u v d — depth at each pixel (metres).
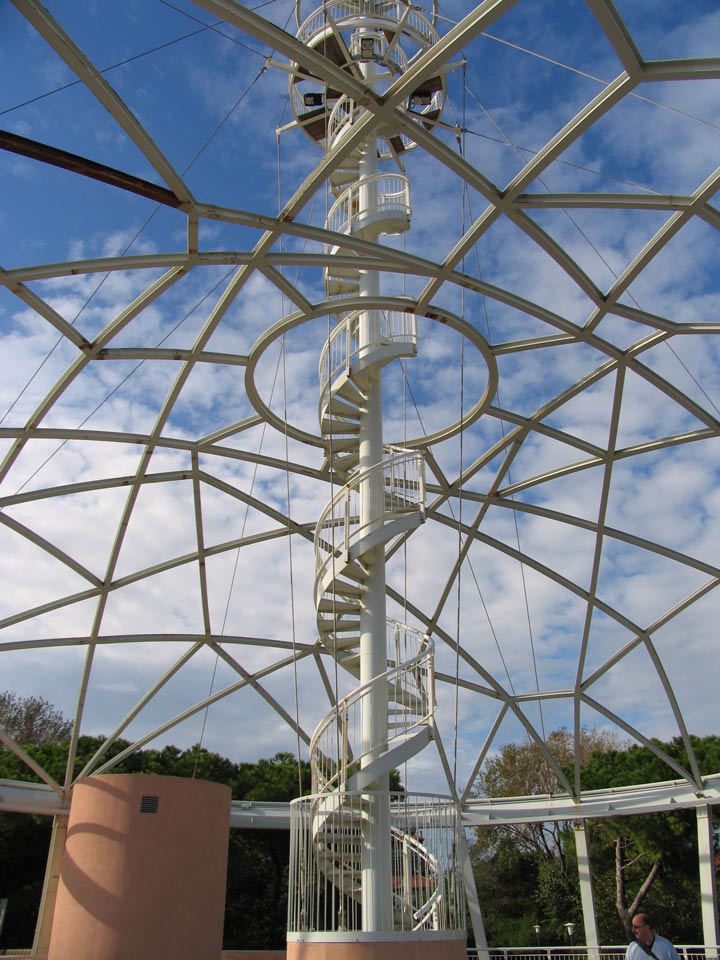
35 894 37.38
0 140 11.36
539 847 50.16
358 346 19.33
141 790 19.66
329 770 17.56
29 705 54.75
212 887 19.73
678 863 39.94
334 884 15.84
